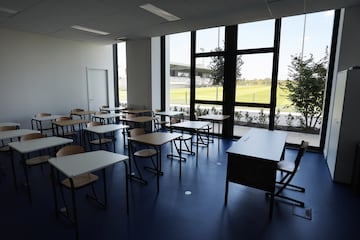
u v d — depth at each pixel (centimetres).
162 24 484
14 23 487
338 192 304
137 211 256
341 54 383
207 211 258
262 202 278
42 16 434
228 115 572
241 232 221
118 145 542
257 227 229
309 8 374
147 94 683
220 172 376
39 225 229
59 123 466
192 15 418
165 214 251
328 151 401
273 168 239
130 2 355
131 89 716
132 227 227
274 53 497
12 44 546
